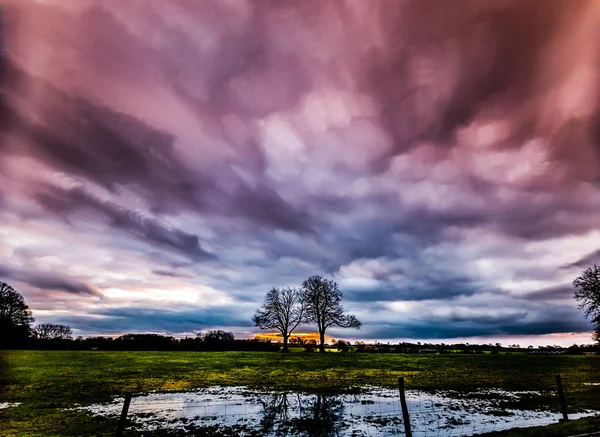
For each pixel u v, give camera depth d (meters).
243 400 22.48
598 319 58.91
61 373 33.31
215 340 85.94
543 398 23.19
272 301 79.50
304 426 16.62
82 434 14.98
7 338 68.06
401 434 15.29
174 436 15.12
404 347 84.38
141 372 35.56
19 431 15.15
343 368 41.44
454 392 25.70
